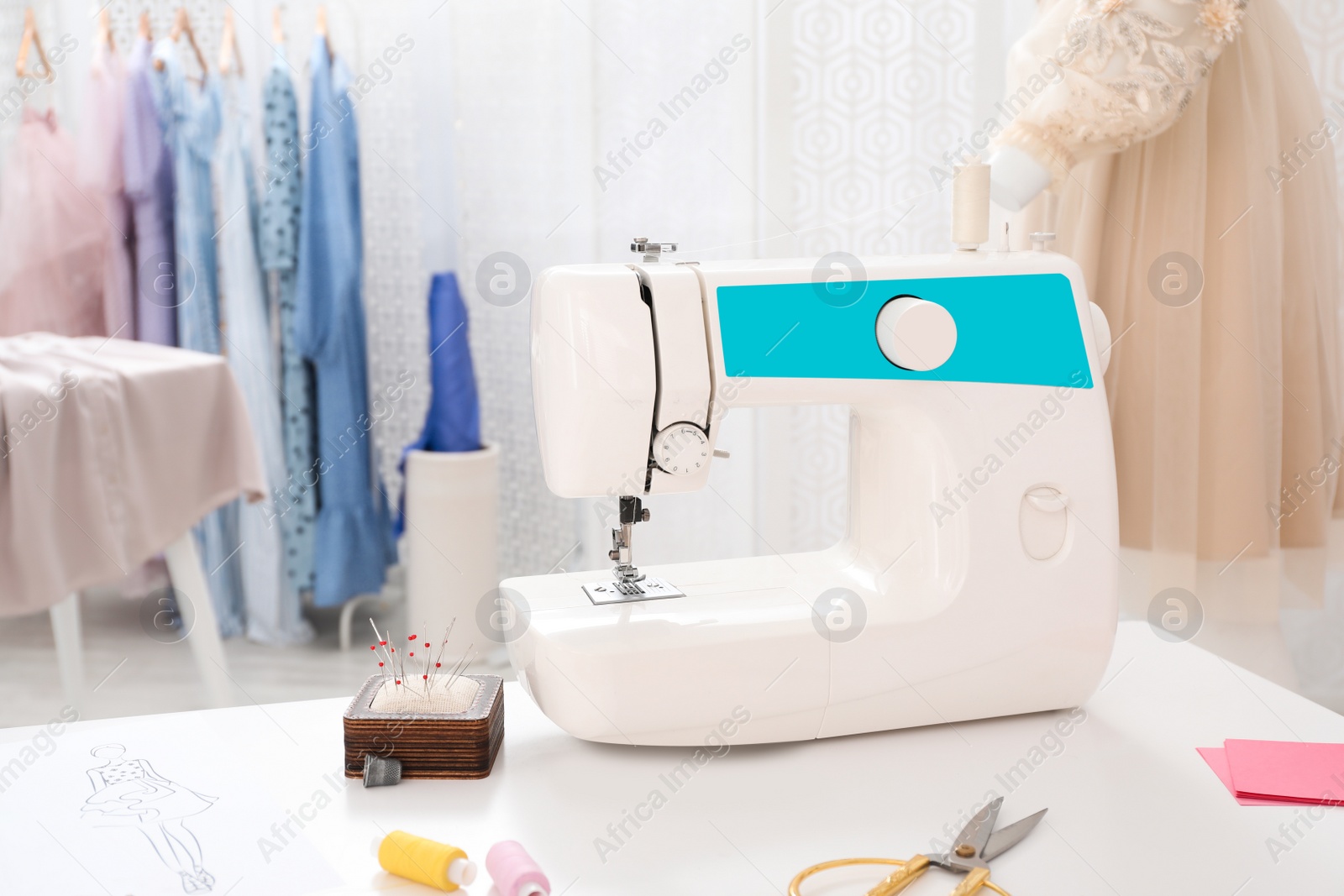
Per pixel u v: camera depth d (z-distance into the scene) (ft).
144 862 2.37
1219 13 4.29
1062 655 3.25
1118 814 2.65
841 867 2.40
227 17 9.54
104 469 7.15
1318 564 5.62
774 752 3.09
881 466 3.35
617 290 3.08
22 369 7.30
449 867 2.29
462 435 9.80
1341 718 3.22
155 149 9.56
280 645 10.17
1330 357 5.62
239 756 2.96
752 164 9.00
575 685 2.95
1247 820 2.62
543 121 9.89
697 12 9.06
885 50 8.75
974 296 3.22
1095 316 3.40
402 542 10.89
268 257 9.74
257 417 9.90
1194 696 3.42
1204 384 5.21
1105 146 4.55
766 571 3.51
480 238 10.49
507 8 9.85
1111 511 3.28
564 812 2.69
